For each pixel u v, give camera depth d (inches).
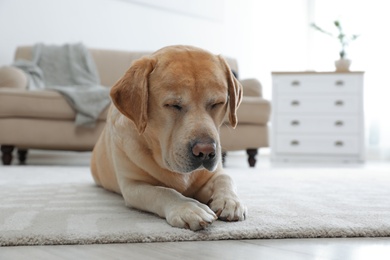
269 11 236.8
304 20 245.6
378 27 218.1
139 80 47.3
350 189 74.3
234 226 41.2
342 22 228.4
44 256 33.1
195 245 36.6
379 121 218.5
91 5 178.9
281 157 191.2
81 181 85.9
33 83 147.3
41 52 159.9
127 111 48.0
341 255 33.9
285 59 243.9
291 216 46.5
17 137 132.0
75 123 135.6
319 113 188.2
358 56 222.5
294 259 32.5
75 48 164.9
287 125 190.4
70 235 37.7
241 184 81.2
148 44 195.0
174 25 202.2
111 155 60.3
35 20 165.6
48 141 135.0
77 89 139.4
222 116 51.5
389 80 215.8
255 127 148.5
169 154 46.1
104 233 38.2
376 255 34.0
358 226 41.6
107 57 172.1
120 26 187.0
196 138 43.6
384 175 107.8
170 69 46.8
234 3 222.5
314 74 187.5
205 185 53.4
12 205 53.9
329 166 157.0
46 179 89.4
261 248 35.8
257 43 232.1
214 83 47.1
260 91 153.7
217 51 216.5
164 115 46.5
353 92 185.9
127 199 51.4
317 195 65.2
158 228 40.4
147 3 192.5
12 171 109.3
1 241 36.5
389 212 49.7
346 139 187.0
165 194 46.5
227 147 145.6
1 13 158.2
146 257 32.8
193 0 206.7
